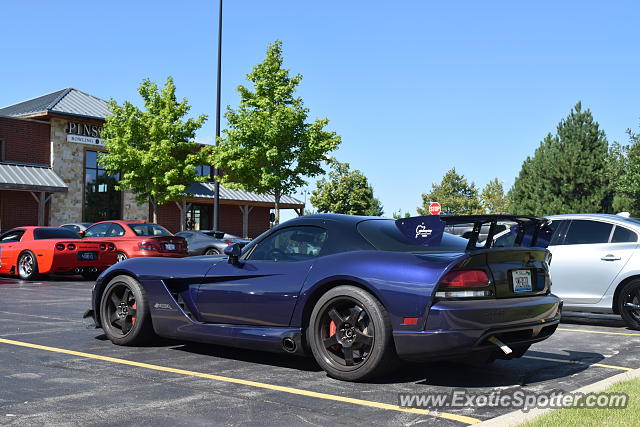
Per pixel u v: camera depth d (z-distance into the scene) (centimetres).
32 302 947
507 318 431
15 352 546
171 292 566
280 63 2725
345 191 5103
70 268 1362
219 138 2628
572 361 552
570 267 819
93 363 507
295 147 2738
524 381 465
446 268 421
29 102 3350
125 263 597
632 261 776
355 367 445
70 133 2909
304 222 513
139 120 2745
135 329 575
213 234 2038
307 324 479
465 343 414
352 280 446
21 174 2620
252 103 2691
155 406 381
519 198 4869
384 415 369
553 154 4306
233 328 512
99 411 368
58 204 2850
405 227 470
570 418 341
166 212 3369
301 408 381
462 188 6153
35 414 360
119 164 2712
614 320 880
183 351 567
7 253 1417
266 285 495
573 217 846
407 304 422
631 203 3738
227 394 413
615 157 4147
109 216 3088
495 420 344
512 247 450
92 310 611
